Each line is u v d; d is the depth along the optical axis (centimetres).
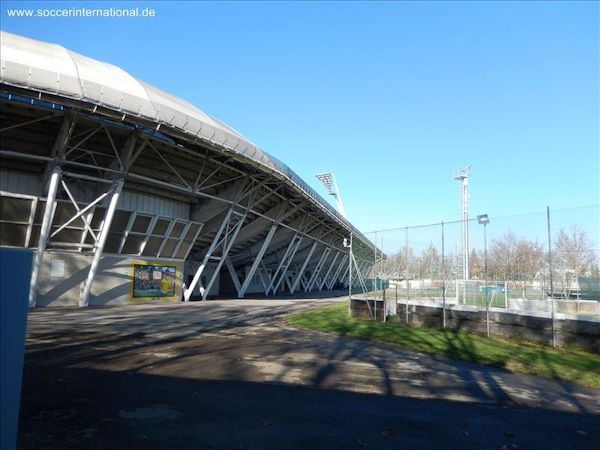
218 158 2925
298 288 7431
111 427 582
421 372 1071
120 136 2467
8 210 2323
